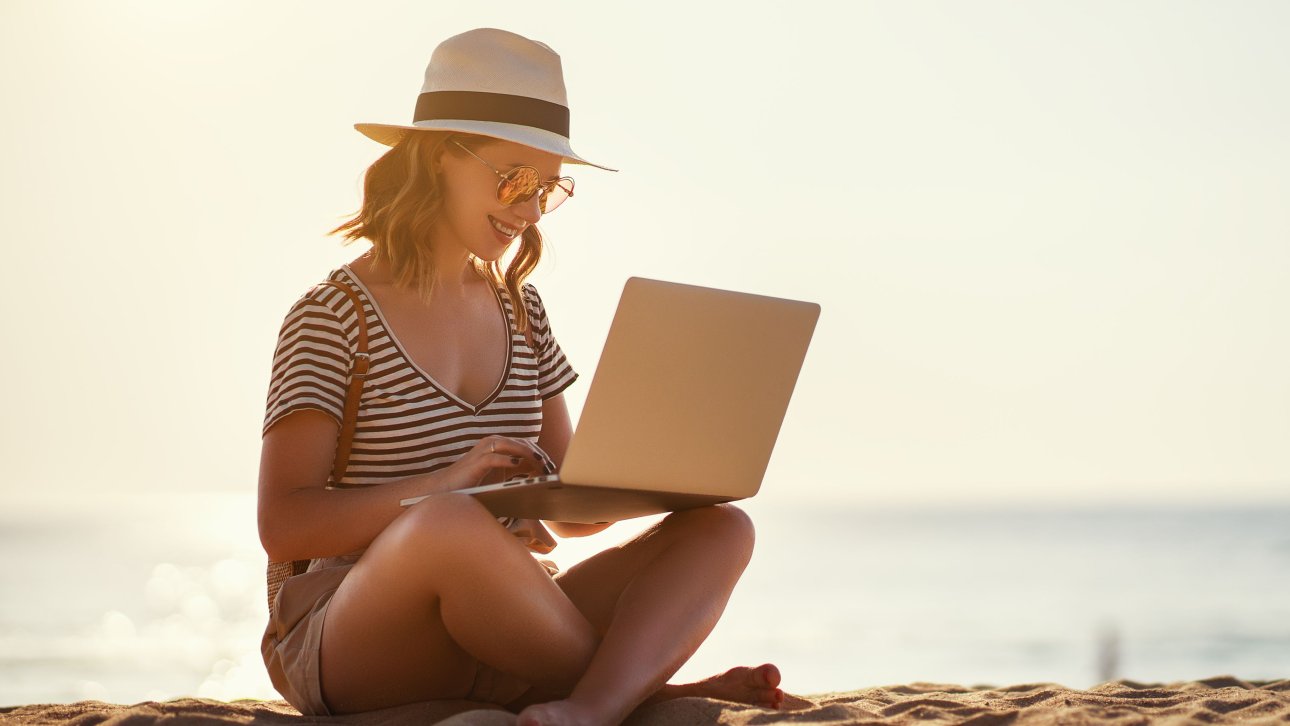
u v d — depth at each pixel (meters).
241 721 2.14
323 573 2.36
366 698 2.24
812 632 28.36
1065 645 26.58
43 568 40.38
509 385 2.63
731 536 2.28
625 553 2.38
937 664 24.84
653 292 2.02
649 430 2.10
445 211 2.59
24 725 2.34
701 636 2.18
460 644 2.14
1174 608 30.72
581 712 1.96
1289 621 28.66
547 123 2.63
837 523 58.16
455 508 2.03
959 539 48.31
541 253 2.84
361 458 2.42
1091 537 48.09
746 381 2.20
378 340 2.44
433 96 2.61
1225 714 2.31
